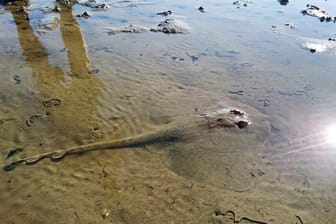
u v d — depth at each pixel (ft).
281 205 2.38
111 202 2.36
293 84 3.78
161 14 5.89
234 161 2.70
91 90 3.56
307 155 2.78
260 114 3.22
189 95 3.51
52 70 3.92
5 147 2.78
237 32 5.22
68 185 2.48
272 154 2.79
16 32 4.95
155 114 3.21
